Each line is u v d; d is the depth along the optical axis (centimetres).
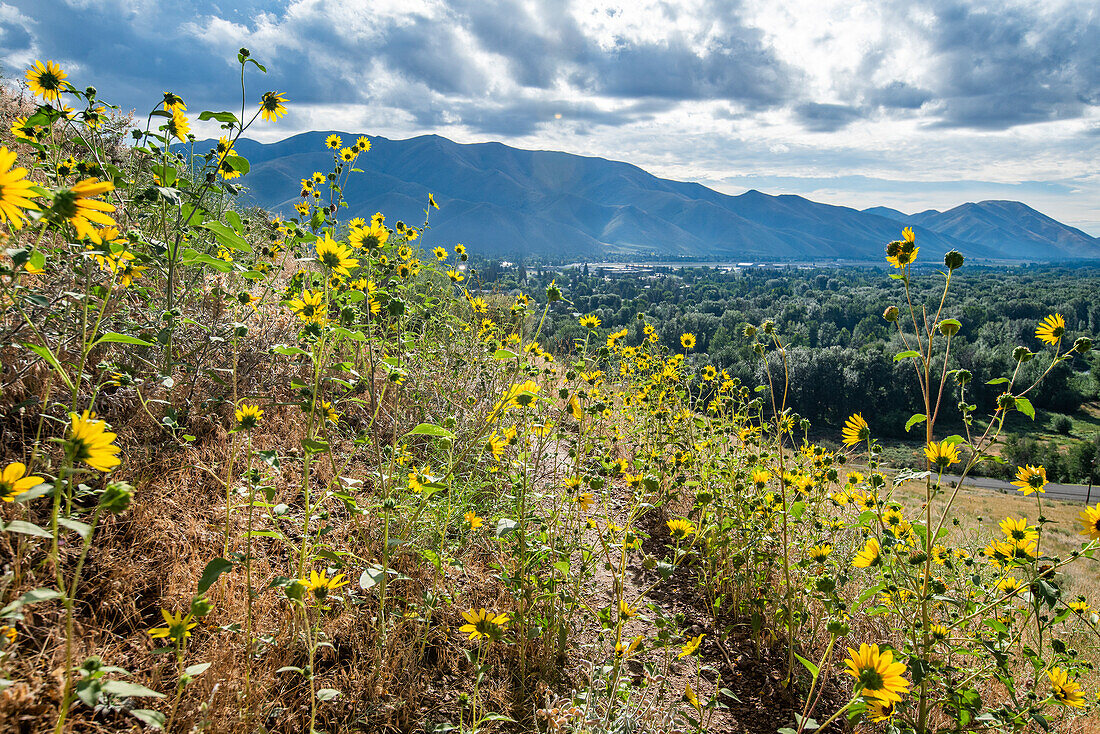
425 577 276
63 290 262
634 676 268
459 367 421
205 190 297
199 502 256
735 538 354
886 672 165
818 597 290
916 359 231
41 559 195
